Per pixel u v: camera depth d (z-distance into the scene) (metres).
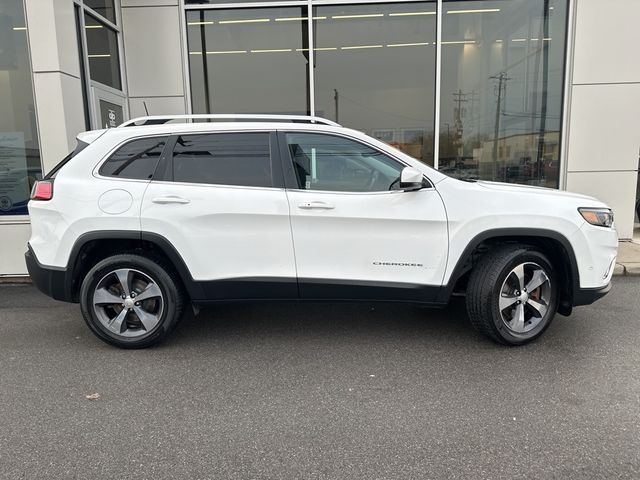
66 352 4.18
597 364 3.82
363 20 8.39
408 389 3.46
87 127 6.99
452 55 8.36
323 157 4.07
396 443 2.83
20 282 6.56
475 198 3.98
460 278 4.32
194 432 2.96
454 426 2.99
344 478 2.53
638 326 4.63
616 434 2.89
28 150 6.48
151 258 4.10
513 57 8.31
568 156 8.14
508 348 4.15
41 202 4.10
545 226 3.95
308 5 8.34
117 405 3.29
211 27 8.45
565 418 3.06
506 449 2.76
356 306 5.31
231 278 4.04
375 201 3.96
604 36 7.81
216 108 8.66
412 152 8.63
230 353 4.12
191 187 4.00
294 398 3.36
